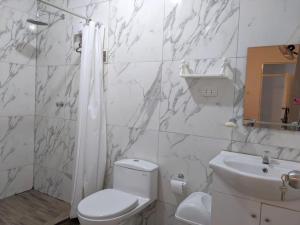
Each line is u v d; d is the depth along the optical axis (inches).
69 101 106.6
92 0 97.6
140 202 78.0
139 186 81.6
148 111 86.6
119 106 93.0
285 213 52.9
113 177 88.0
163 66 82.7
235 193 57.9
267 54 65.7
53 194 113.7
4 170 109.0
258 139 68.4
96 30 91.4
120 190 85.0
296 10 61.9
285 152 65.2
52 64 111.7
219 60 72.6
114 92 93.8
